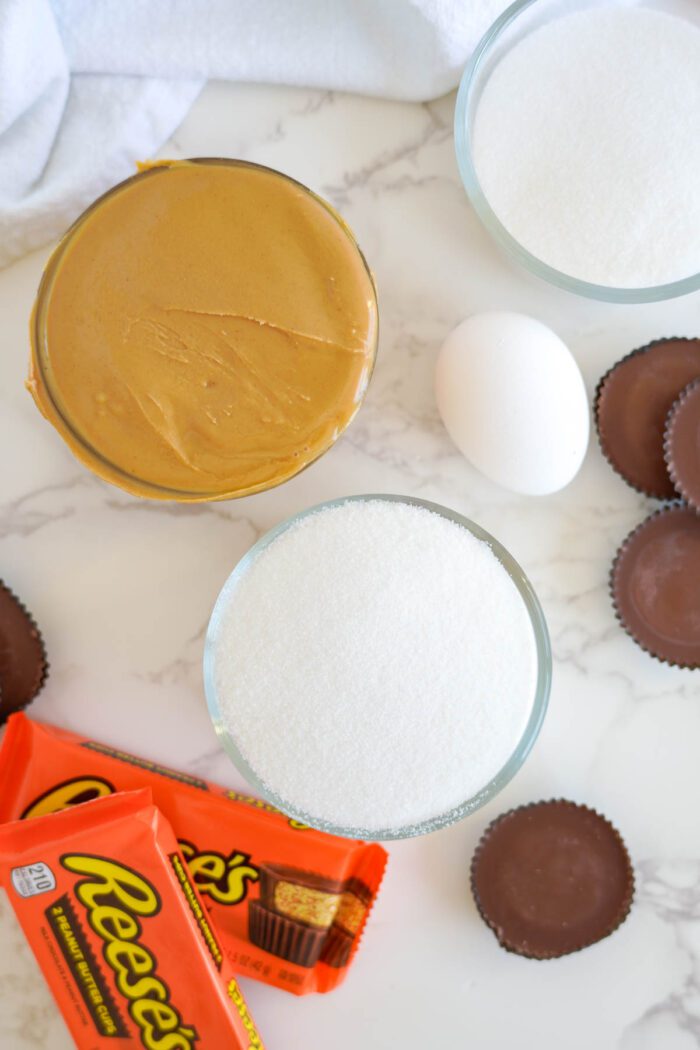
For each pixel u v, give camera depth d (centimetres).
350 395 45
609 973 50
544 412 45
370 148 49
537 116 47
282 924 48
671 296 46
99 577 50
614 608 49
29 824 45
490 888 49
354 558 47
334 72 48
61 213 48
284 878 47
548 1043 50
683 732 50
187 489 46
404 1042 50
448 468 50
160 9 47
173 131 49
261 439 45
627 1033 50
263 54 48
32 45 46
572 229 47
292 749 47
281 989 49
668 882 50
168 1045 46
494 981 50
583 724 50
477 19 47
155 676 50
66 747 48
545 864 49
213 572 50
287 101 49
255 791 50
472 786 47
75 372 46
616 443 49
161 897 46
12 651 49
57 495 50
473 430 46
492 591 47
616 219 47
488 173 47
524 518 50
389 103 49
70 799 48
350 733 47
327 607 47
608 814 50
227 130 49
